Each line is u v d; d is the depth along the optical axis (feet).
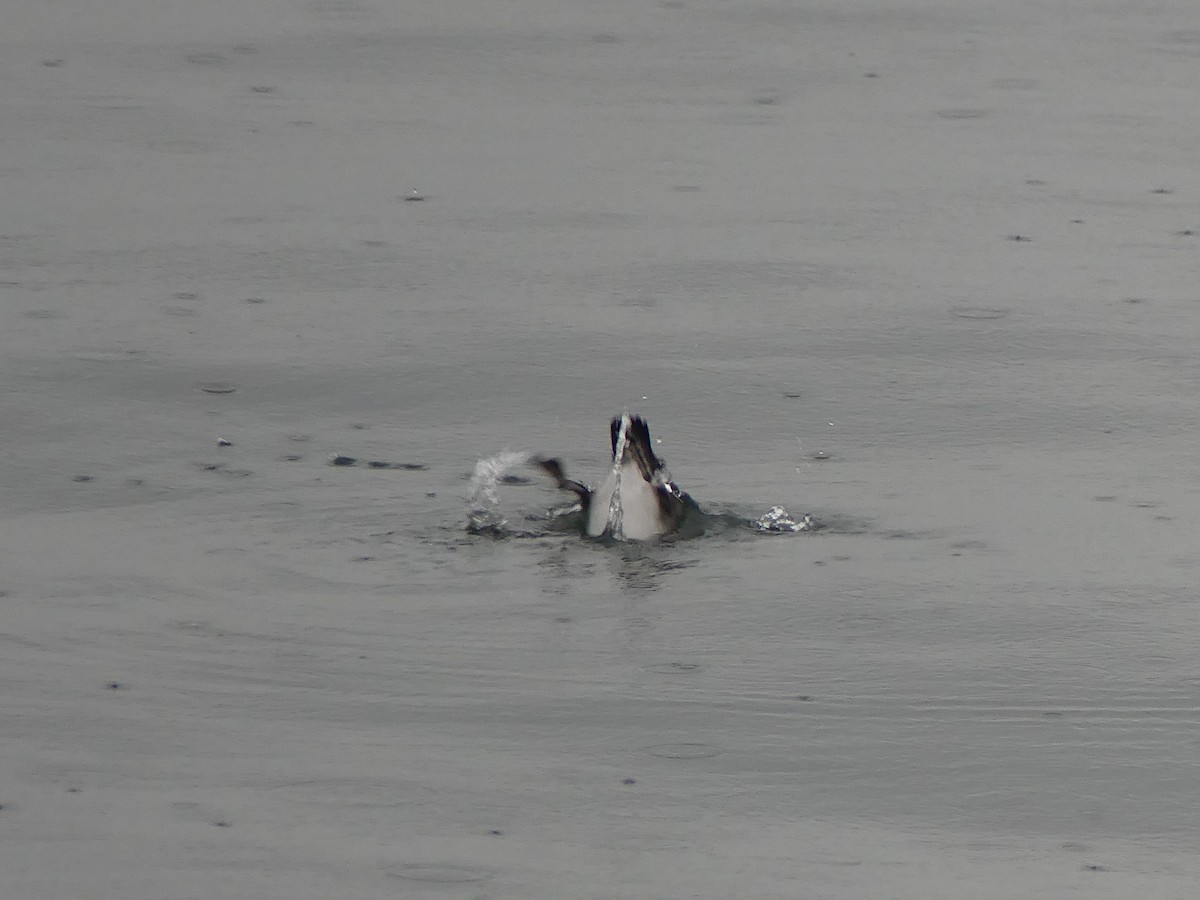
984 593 36.11
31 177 68.80
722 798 27.96
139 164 70.79
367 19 98.68
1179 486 41.93
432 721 30.53
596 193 67.62
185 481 42.14
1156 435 45.34
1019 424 46.21
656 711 30.96
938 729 30.37
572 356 51.24
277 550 38.24
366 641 33.81
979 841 26.76
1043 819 27.43
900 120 78.48
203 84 83.82
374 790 27.94
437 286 57.36
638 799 27.89
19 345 51.34
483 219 64.39
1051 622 34.71
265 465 43.27
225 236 62.23
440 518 40.32
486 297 56.29
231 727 30.12
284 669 32.50
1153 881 25.55
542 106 80.53
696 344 52.24
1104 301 55.98
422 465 43.52
